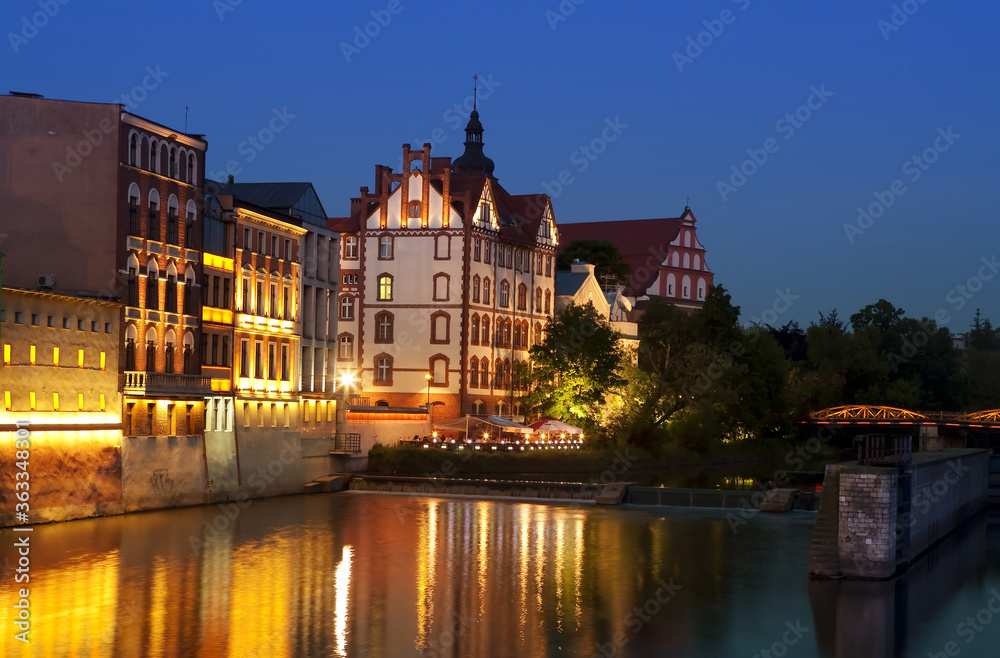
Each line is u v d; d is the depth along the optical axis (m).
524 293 145.00
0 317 64.75
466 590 53.88
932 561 66.38
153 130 79.50
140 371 76.75
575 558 63.81
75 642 42.41
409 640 44.41
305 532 70.50
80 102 75.62
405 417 114.19
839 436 169.12
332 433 103.12
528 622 47.91
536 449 117.62
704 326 149.25
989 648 46.03
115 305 74.50
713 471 130.75
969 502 93.19
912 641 46.81
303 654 42.00
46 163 75.62
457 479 98.75
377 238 132.88
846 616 50.50
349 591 52.78
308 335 103.81
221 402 85.50
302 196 102.31
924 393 183.38
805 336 195.88
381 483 98.88
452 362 130.38
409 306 131.62
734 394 142.62
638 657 43.19
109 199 75.44
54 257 75.38
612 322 156.50
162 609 47.81
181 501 80.50
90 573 54.50
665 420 136.62
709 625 48.25
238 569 57.06
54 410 69.19
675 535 74.06
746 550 67.75
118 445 74.44
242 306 91.75
